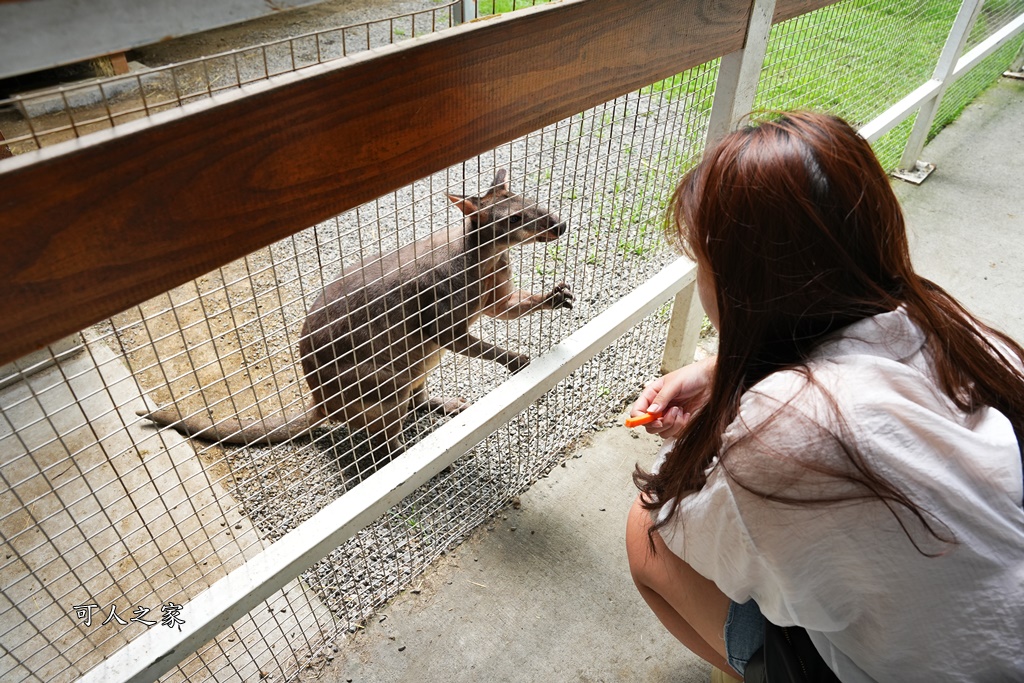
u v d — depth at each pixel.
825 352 1.17
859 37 3.42
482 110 1.44
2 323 0.99
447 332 2.76
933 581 1.10
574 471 2.83
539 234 2.67
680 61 1.93
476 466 2.73
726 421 1.23
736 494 1.20
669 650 2.27
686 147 2.55
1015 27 5.20
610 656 2.25
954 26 4.11
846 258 1.12
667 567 1.70
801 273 1.12
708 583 1.62
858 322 1.16
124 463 2.69
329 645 2.25
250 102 1.08
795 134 1.11
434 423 3.12
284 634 2.09
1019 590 1.09
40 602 2.27
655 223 2.86
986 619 1.10
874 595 1.15
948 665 1.14
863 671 1.30
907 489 1.06
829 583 1.17
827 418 1.08
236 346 3.18
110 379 2.98
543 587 2.43
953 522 1.08
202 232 1.13
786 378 1.15
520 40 1.43
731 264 1.16
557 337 2.98
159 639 1.60
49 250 0.98
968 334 1.26
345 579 2.40
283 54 4.75
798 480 1.10
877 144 4.39
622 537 2.59
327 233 3.67
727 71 2.23
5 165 0.91
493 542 2.56
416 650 2.25
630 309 2.50
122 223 1.04
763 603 1.37
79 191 0.97
